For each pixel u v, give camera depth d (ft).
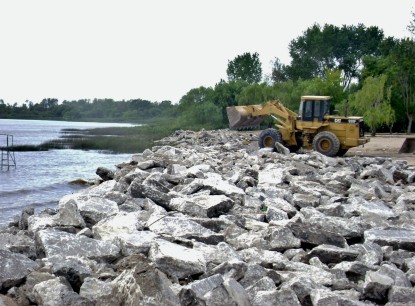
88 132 273.95
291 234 27.50
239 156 77.71
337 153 86.94
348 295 20.61
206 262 23.81
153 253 23.39
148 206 35.55
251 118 95.55
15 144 173.99
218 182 41.81
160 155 72.23
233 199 39.11
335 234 27.55
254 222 32.09
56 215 32.07
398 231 29.58
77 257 22.99
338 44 306.35
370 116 154.71
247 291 20.30
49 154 132.36
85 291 19.58
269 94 207.21
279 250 26.96
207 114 245.86
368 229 30.73
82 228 30.30
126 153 136.15
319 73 297.33
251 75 318.86
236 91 255.29
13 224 37.47
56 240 24.17
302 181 49.93
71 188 69.21
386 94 163.02
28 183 74.84
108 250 24.21
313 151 82.69
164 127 255.91
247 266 22.08
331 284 21.75
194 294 18.57
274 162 68.28
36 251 24.94
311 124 87.76
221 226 30.99
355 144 84.48
